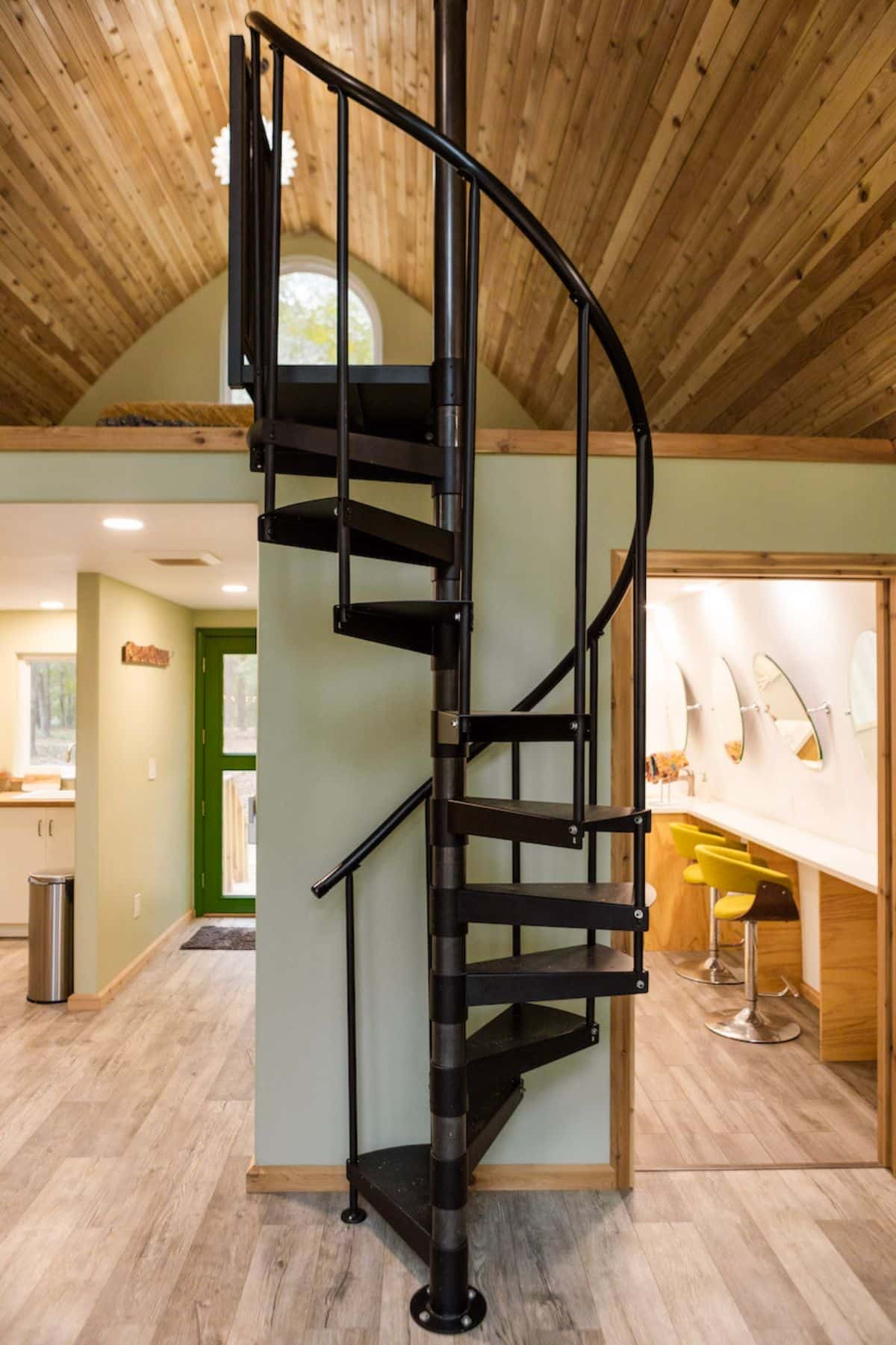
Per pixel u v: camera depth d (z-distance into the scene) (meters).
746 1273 2.68
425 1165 2.99
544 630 3.22
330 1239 2.85
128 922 5.50
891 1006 3.31
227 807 7.02
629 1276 2.66
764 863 5.21
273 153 2.18
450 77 2.62
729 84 2.49
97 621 4.99
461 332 2.56
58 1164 3.29
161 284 5.74
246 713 7.01
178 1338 2.40
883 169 2.32
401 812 3.05
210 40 4.06
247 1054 4.32
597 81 2.88
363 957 3.15
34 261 4.43
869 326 2.78
